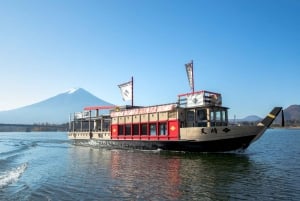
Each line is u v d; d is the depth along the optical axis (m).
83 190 20.31
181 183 22.12
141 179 23.91
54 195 19.08
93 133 64.81
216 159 36.22
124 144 54.84
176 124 45.22
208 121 43.06
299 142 76.31
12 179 24.52
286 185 21.00
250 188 20.19
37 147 65.62
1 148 64.06
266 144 68.19
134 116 52.97
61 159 39.34
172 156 40.16
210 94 43.47
